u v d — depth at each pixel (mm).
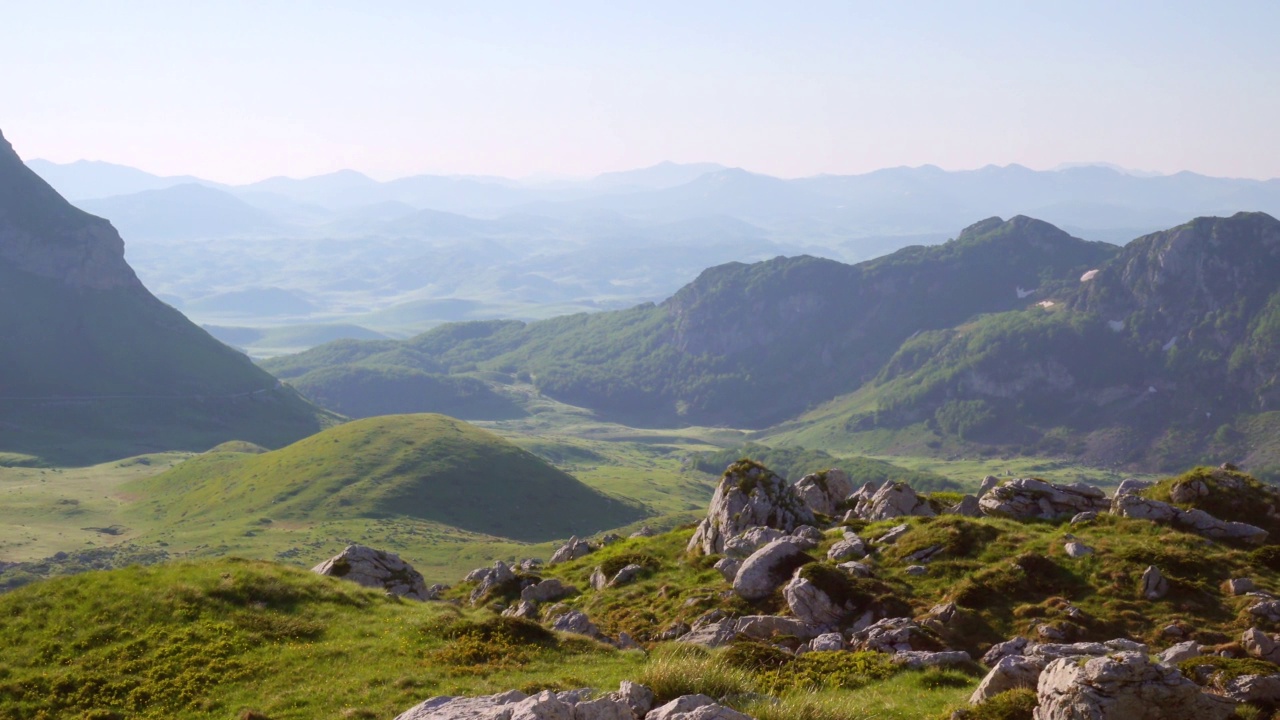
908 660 37562
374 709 34875
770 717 25734
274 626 45219
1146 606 48344
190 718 36125
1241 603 47125
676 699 24312
